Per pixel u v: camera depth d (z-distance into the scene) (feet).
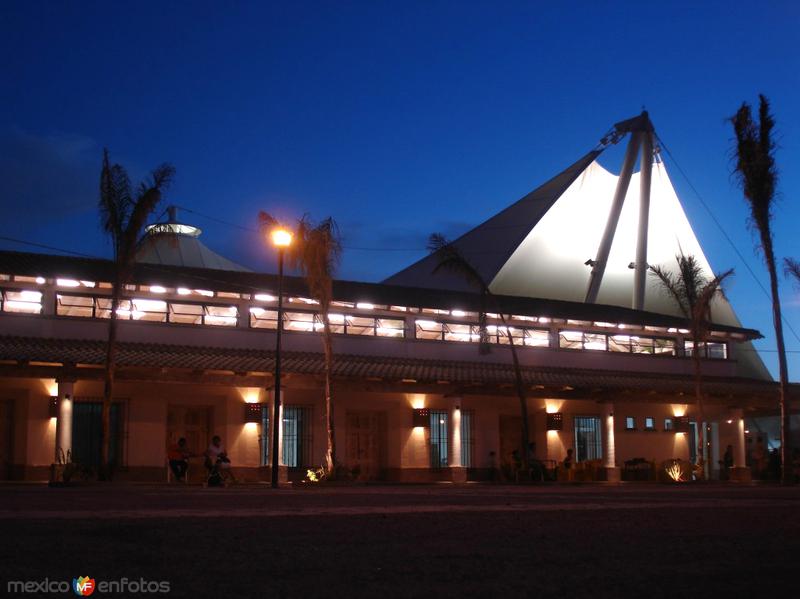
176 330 99.45
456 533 33.60
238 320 103.14
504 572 23.91
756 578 23.40
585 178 184.24
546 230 177.99
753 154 103.76
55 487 75.51
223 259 150.71
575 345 126.93
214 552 26.99
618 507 50.49
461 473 107.45
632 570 24.49
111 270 99.81
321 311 103.65
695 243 187.11
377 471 110.73
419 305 113.70
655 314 146.20
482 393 111.34
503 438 122.93
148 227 85.97
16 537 29.63
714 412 139.23
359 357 106.42
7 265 94.12
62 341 91.56
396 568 24.38
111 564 24.26
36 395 91.66
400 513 43.29
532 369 118.01
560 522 39.04
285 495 63.10
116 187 83.87
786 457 105.60
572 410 123.85
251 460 100.94
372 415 111.65
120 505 47.78
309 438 105.70
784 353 106.11
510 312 120.37
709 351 140.36
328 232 93.40
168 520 37.04
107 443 83.46
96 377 88.84
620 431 128.06
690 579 23.11
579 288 180.14
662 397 124.36
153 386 97.76
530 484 102.17
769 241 105.29
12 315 91.66
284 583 21.83
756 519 42.04
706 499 62.95
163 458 97.14
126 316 97.55
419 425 110.42
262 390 102.99
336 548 28.45
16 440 90.63
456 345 116.67
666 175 186.50
